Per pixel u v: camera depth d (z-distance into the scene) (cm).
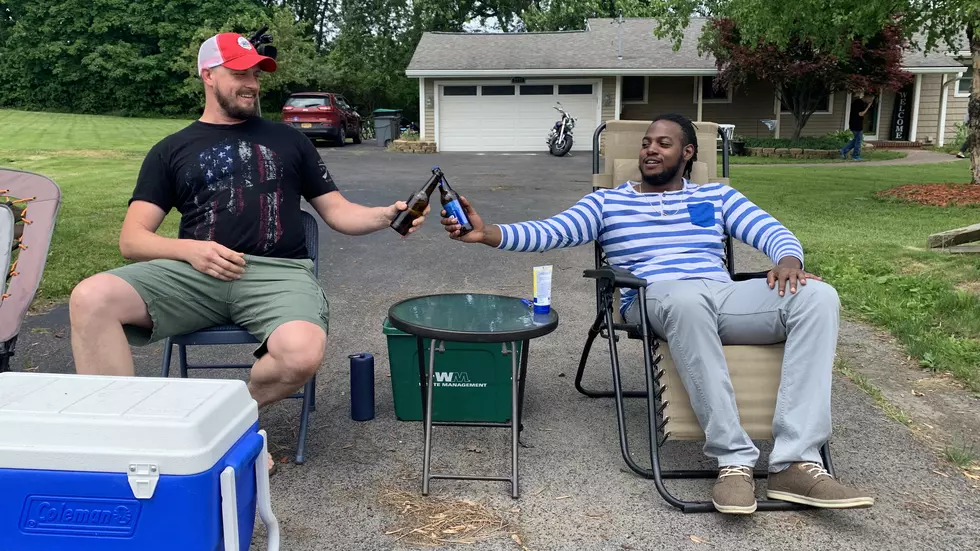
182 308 260
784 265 261
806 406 241
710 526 232
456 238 277
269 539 186
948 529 231
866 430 302
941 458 279
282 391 254
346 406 328
